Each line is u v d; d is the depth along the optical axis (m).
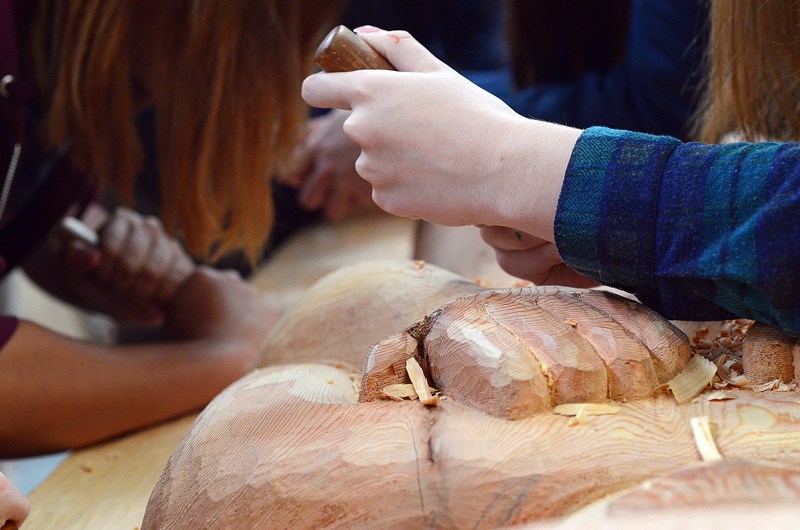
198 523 0.71
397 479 0.68
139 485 0.96
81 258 1.35
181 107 1.06
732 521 0.57
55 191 1.21
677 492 0.60
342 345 0.86
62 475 0.99
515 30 1.40
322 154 1.55
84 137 1.12
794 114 0.85
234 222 1.13
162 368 1.09
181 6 1.04
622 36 1.40
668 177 0.72
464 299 0.77
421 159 0.78
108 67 1.07
